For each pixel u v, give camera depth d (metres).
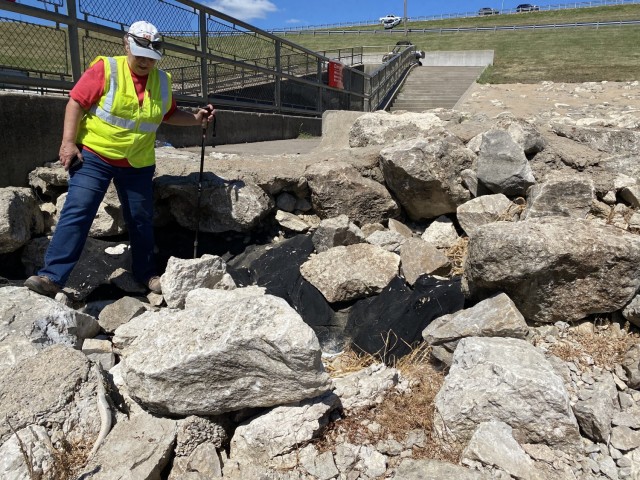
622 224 4.41
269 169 5.11
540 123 5.80
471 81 20.02
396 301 3.99
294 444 2.85
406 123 6.20
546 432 2.86
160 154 5.64
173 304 3.96
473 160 4.98
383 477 2.78
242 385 2.87
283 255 4.66
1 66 5.17
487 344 3.16
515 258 3.43
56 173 4.78
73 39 5.74
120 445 2.70
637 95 12.85
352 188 4.95
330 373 3.59
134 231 4.18
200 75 8.16
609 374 3.27
